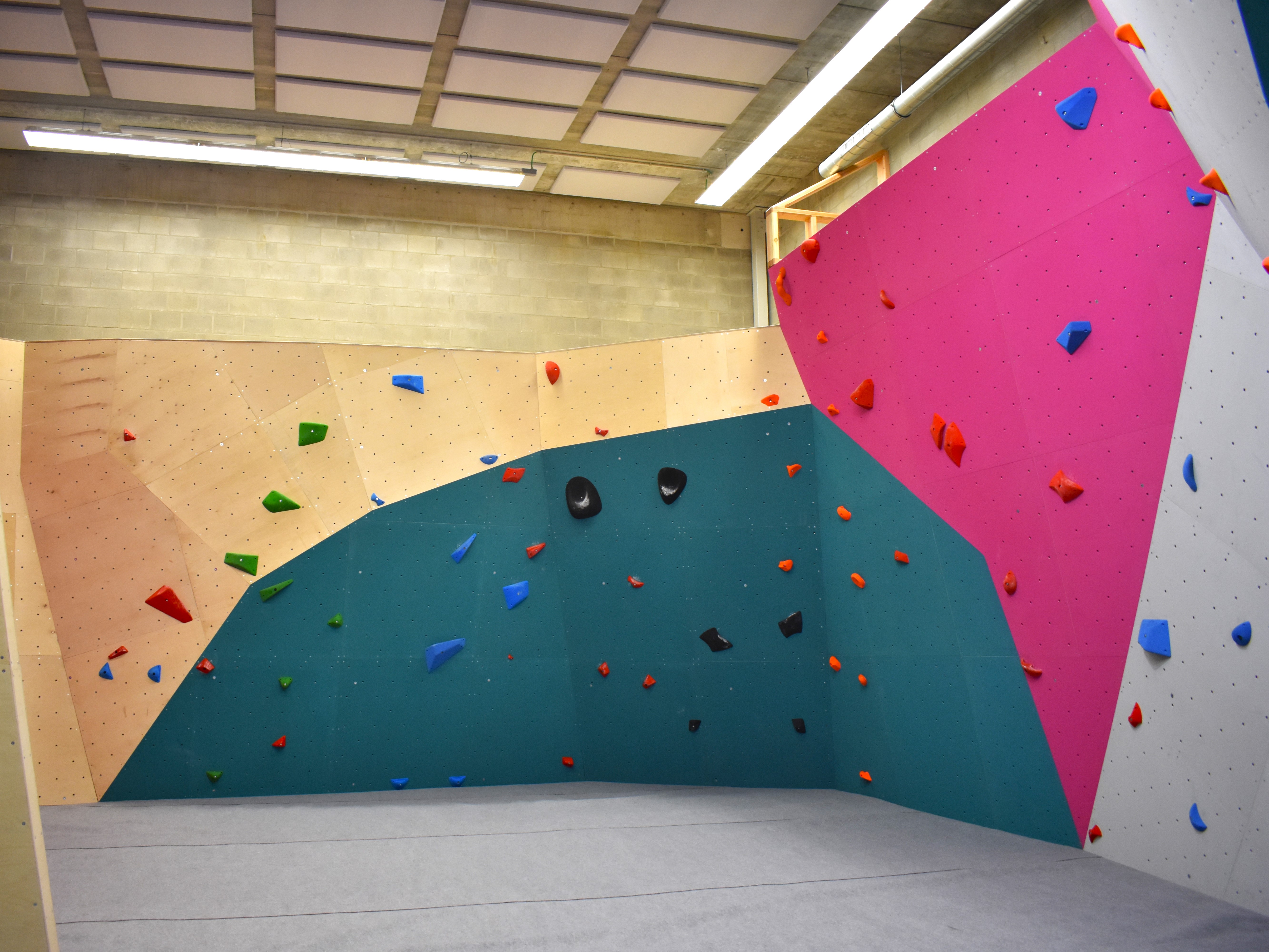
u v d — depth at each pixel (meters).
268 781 5.22
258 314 8.98
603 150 8.84
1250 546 3.16
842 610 5.30
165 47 7.05
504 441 5.73
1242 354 3.15
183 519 5.26
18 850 2.13
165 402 5.29
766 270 10.27
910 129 8.23
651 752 5.57
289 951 2.71
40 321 8.54
